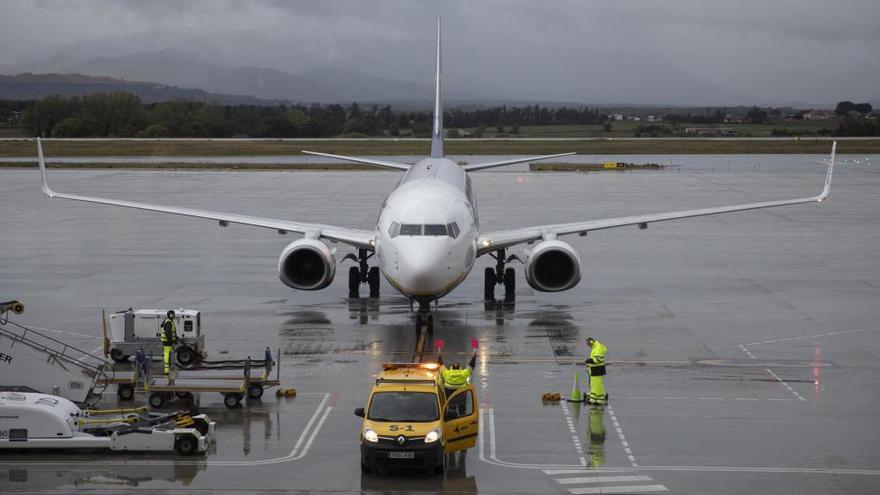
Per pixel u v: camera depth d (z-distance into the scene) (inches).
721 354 2549.2
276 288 3467.0
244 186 7219.5
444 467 1723.7
